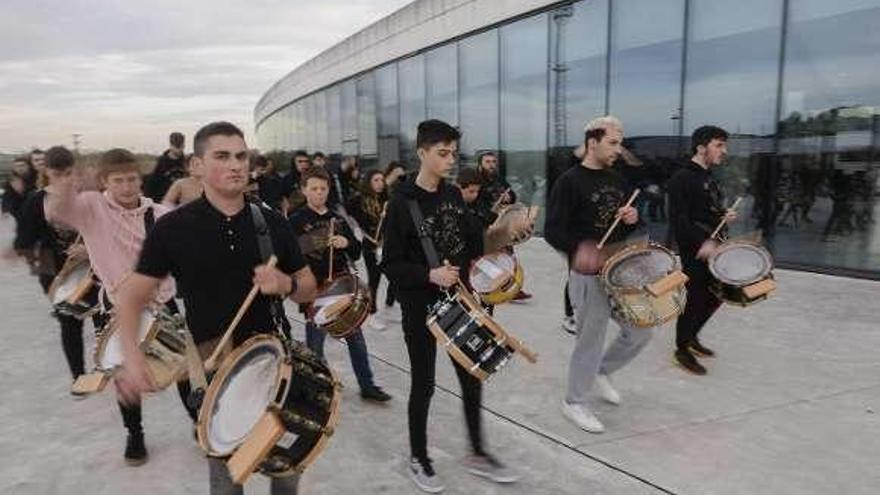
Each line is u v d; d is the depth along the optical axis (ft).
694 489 10.52
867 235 25.21
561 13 38.70
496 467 11.01
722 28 29.68
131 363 7.56
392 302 22.66
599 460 11.59
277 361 7.01
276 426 6.33
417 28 54.54
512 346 9.72
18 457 12.50
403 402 14.79
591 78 37.11
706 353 16.84
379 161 65.92
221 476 7.62
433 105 53.67
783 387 14.76
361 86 69.51
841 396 14.16
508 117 44.29
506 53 43.83
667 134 32.86
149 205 12.41
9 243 15.90
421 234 10.18
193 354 7.69
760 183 28.84
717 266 14.66
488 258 14.99
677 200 15.37
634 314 12.10
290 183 31.53
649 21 33.19
